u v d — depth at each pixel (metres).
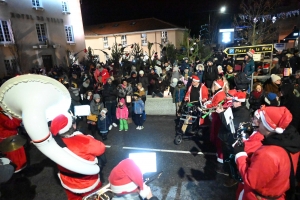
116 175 1.96
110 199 2.43
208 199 3.91
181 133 6.02
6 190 4.53
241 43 21.78
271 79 6.32
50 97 2.44
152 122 7.83
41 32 19.53
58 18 21.17
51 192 4.44
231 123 3.52
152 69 11.94
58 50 21.02
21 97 2.31
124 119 7.17
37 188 4.57
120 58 18.94
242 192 2.40
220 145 4.79
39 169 5.29
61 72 16.17
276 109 1.99
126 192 1.95
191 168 4.87
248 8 19.86
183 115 6.06
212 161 5.10
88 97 7.36
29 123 2.26
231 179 4.12
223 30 18.52
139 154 2.60
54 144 2.43
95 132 6.95
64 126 2.67
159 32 33.09
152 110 8.57
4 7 16.19
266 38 20.36
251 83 8.22
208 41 29.66
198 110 5.83
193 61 13.33
